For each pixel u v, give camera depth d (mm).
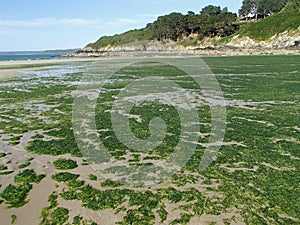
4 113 18109
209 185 8711
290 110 17484
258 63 49656
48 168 10031
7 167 10141
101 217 7121
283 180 8891
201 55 88375
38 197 8102
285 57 60969
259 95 22375
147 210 7391
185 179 9133
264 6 123062
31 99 22672
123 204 7723
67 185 8781
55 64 64875
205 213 7234
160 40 128125
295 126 14383
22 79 35969
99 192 8352
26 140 12977
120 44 145375
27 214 7277
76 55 148250
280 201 7758
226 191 8312
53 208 7543
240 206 7539
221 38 106938
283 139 12586
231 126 14664
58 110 18797
